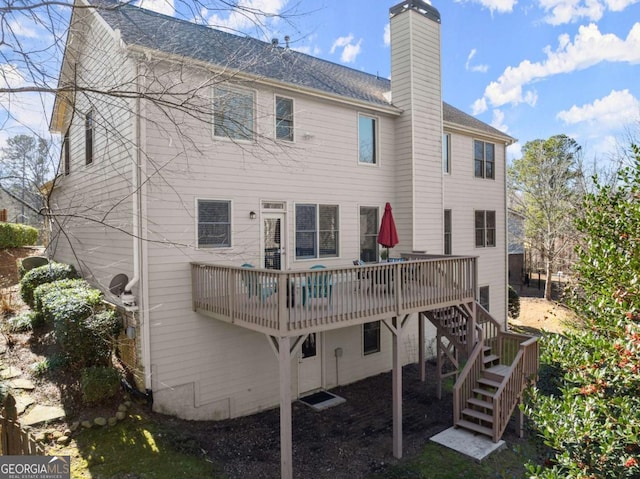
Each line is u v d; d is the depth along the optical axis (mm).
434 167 12445
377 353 11492
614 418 3059
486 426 8078
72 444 6141
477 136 14812
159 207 7863
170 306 8000
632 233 3672
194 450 6797
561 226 21344
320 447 7480
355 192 11141
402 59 11984
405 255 11133
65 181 12453
